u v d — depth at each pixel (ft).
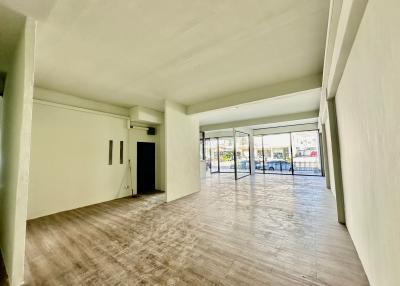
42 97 13.94
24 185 6.62
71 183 15.28
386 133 4.06
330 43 7.55
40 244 9.25
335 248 8.36
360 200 6.93
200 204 16.11
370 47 4.58
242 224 11.41
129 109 20.31
